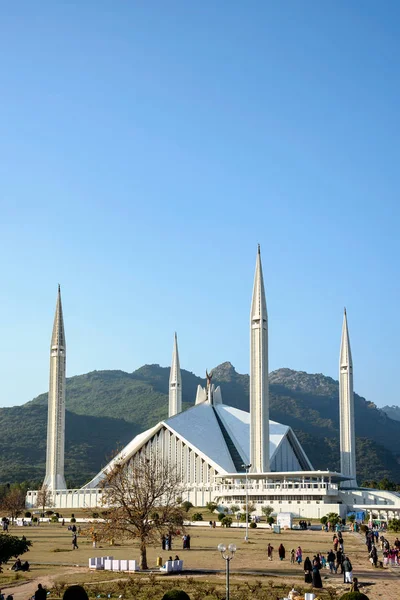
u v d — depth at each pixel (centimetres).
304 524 12038
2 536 6344
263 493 14825
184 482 17312
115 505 8756
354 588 5369
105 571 6881
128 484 7950
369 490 16175
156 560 7662
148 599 5372
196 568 7019
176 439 17838
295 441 19062
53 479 18300
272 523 12375
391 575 6550
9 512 15925
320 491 14262
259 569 6931
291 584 6009
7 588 5956
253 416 15538
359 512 13288
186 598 4847
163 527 7650
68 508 17550
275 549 8619
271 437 18325
